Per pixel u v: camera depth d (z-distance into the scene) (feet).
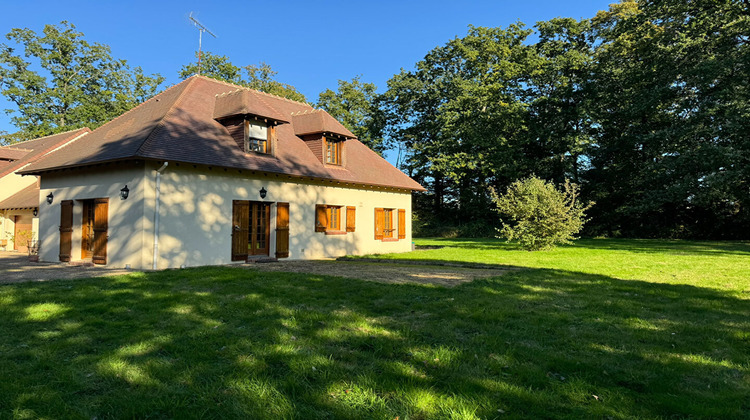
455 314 19.38
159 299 22.53
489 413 9.89
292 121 61.31
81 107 118.93
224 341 15.20
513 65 101.45
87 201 46.21
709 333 16.42
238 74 126.21
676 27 84.94
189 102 49.01
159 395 10.80
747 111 69.72
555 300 22.63
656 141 86.84
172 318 18.66
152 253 38.17
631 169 100.48
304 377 11.98
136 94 133.39
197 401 10.46
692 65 80.43
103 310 20.01
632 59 99.30
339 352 14.20
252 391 10.96
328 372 12.29
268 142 49.57
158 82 135.74
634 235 105.81
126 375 12.09
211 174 43.21
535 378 11.93
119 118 53.67
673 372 12.46
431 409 10.05
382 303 21.81
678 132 80.74
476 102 100.17
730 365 13.03
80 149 47.16
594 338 15.81
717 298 23.08
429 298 23.04
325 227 55.36
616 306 21.03
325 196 55.83
